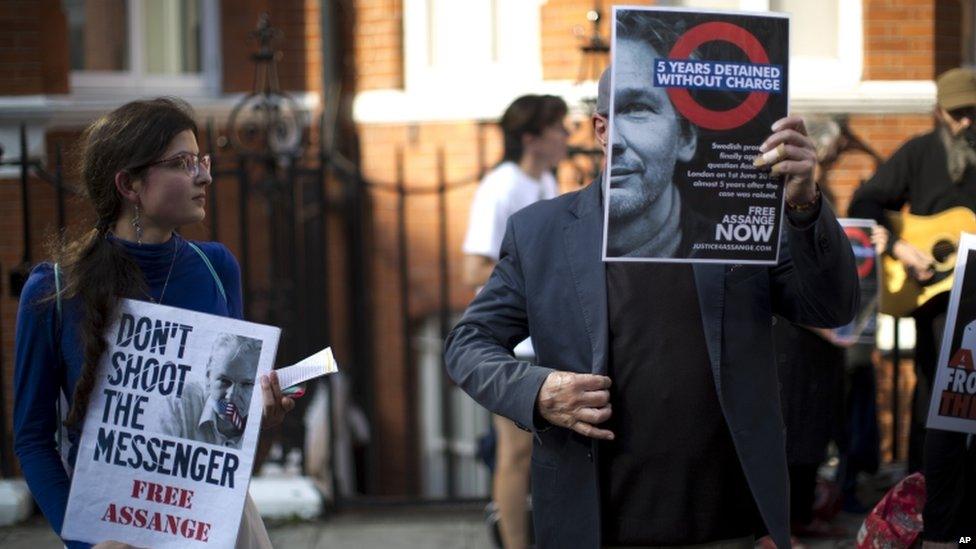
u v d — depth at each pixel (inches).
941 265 186.4
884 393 261.6
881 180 195.5
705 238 104.0
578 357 110.5
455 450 335.0
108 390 103.9
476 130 309.1
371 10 320.5
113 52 310.2
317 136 320.2
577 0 290.0
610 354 109.7
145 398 104.0
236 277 114.8
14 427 105.6
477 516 225.3
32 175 260.8
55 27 274.5
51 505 103.3
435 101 311.6
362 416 331.6
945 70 274.4
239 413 103.9
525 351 187.8
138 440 103.8
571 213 113.9
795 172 101.7
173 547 103.5
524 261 114.3
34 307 103.7
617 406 109.3
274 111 267.6
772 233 104.5
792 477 195.5
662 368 108.6
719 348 107.8
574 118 284.7
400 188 272.5
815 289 105.3
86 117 282.4
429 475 334.6
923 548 127.5
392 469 333.4
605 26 287.6
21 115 258.5
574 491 109.7
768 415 108.7
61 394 106.4
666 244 103.9
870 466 218.8
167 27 318.0
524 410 106.7
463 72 310.3
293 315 249.6
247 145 318.7
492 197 197.5
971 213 187.6
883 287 188.7
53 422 105.7
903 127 272.5
